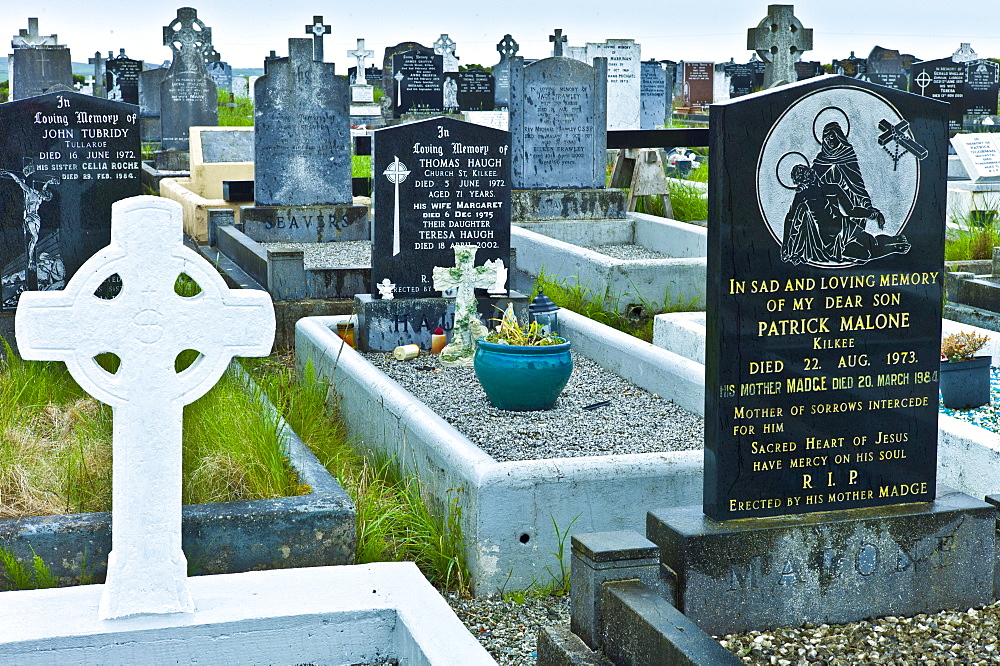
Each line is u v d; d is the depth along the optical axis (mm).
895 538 4152
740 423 4094
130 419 3693
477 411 6730
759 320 4062
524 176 13477
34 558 4340
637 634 3541
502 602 4793
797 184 4035
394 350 8180
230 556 4590
